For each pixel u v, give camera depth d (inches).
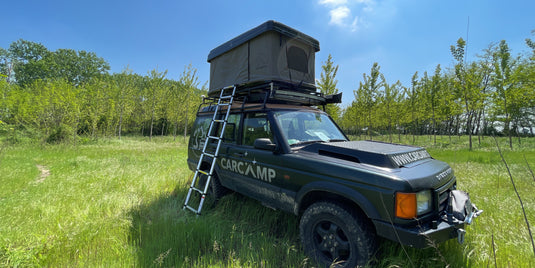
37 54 1763.0
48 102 647.1
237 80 173.6
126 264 96.5
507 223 129.4
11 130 599.5
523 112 555.5
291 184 114.3
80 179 239.6
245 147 146.9
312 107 175.6
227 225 136.6
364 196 89.4
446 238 86.8
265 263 100.4
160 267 95.2
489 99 645.9
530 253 102.4
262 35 153.9
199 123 207.5
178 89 1056.8
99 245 112.2
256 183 134.9
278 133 126.9
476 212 103.3
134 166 313.1
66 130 656.4
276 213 144.3
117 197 181.8
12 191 201.2
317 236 104.3
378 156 97.9
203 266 97.5
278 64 152.6
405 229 81.7
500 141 764.6
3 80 638.5
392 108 924.0
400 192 82.7
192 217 144.7
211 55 202.7
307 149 118.9
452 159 390.9
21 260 94.7
